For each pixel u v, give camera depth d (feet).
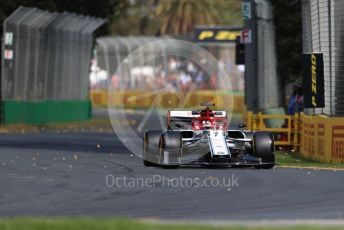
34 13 437.99
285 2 434.30
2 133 394.73
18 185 185.47
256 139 222.69
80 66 525.75
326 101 266.77
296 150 306.55
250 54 345.10
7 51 426.51
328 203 155.12
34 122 465.47
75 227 111.45
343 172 215.92
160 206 151.43
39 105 471.21
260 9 353.31
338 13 256.32
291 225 118.21
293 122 307.58
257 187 180.24
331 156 249.34
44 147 311.47
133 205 152.97
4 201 159.53
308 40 298.97
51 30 478.59
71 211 145.79
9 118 440.45
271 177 201.16
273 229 111.65
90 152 291.58
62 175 207.21
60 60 493.77
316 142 266.16
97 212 144.36
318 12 266.16
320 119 260.42
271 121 332.60
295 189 176.86
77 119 524.52
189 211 144.66
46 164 238.48
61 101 500.33
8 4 435.94
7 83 437.58
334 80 256.11
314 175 206.90
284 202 156.35
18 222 115.14
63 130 437.99
